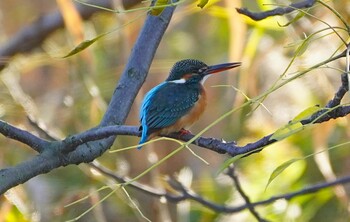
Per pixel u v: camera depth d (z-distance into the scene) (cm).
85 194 1123
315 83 1055
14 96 1116
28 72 1291
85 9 1228
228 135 1309
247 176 1218
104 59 1327
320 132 1048
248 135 1159
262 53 1109
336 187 1105
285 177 1201
